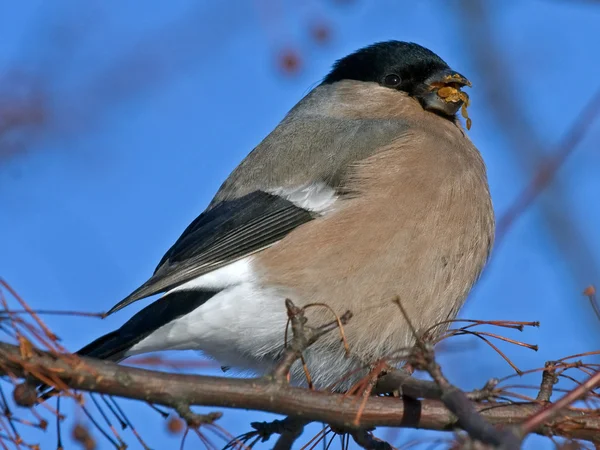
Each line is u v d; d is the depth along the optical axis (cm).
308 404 708
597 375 617
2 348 642
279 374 709
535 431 697
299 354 720
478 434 579
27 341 638
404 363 1008
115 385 664
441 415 746
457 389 622
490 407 735
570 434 691
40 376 627
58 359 652
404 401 752
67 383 654
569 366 747
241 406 696
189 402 679
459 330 841
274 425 861
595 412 690
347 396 721
